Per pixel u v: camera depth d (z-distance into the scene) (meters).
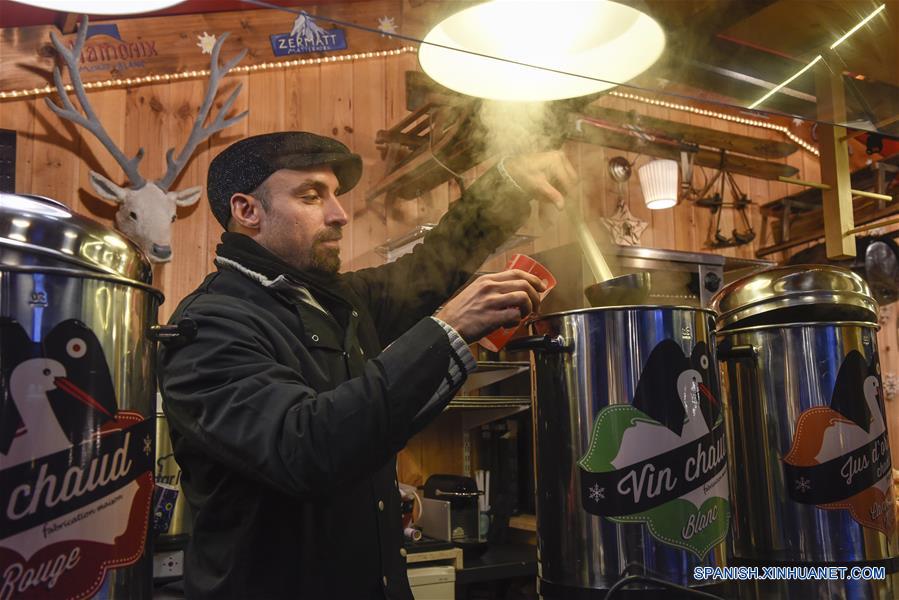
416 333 0.97
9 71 2.33
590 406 0.92
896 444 3.43
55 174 2.38
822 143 2.00
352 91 1.09
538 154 1.28
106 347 0.72
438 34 0.71
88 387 0.70
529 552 2.34
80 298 0.70
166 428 1.90
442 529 2.21
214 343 1.01
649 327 0.91
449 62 0.84
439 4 0.68
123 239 0.77
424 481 2.32
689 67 0.76
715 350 0.97
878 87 0.78
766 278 1.11
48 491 0.66
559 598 0.93
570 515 0.92
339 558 1.07
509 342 0.99
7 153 2.32
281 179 1.19
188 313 1.06
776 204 3.81
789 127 1.83
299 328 1.15
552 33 0.73
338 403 0.91
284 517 1.05
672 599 0.86
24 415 0.66
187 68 2.16
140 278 0.78
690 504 0.89
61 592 0.66
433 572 2.05
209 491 1.08
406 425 0.93
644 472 0.88
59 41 2.25
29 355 0.67
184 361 1.01
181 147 2.17
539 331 0.99
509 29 0.73
